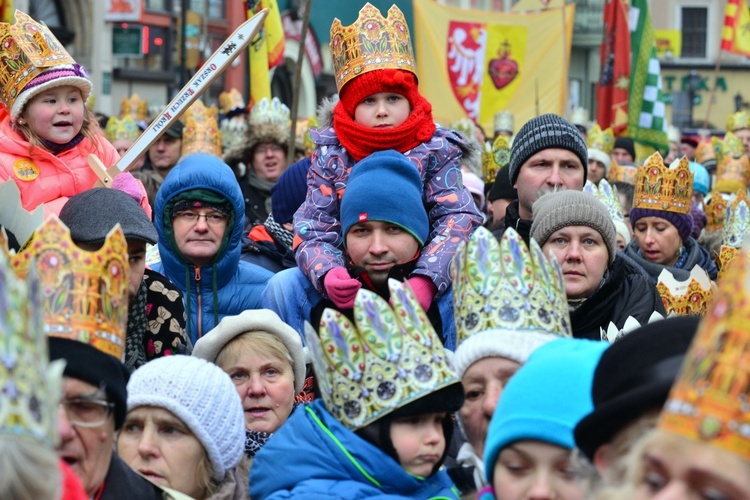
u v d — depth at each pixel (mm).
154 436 7027
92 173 10125
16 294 4102
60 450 5750
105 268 5949
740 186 22500
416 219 8844
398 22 9844
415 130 9570
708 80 83625
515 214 10750
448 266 8883
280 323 8586
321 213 9523
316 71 54844
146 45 45031
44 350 4293
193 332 10055
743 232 13953
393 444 6613
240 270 10344
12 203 8633
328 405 6773
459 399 6668
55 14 45281
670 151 28938
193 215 9961
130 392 7062
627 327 8266
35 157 9906
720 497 3979
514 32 28922
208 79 9758
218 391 7156
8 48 9875
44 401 4199
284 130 16047
